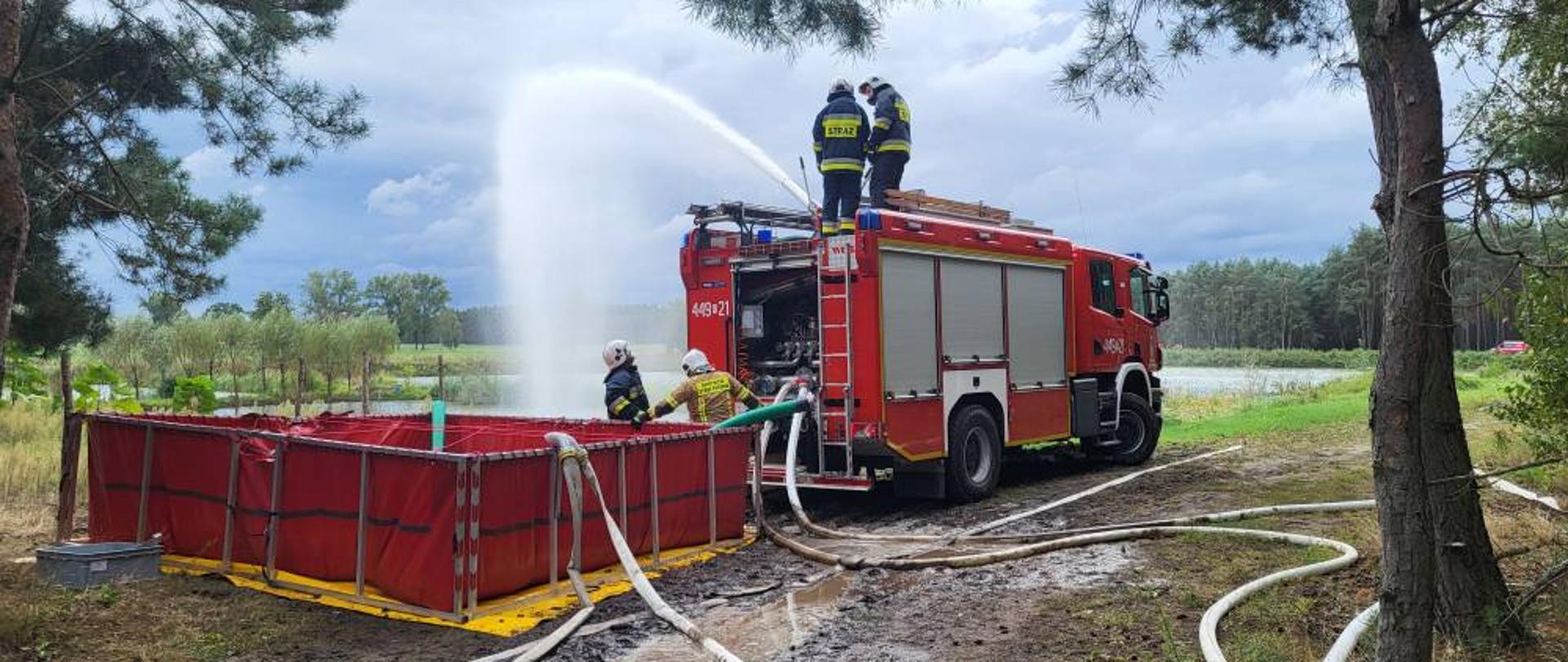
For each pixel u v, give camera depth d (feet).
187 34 38.37
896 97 32.32
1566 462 16.33
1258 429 49.75
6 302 20.21
